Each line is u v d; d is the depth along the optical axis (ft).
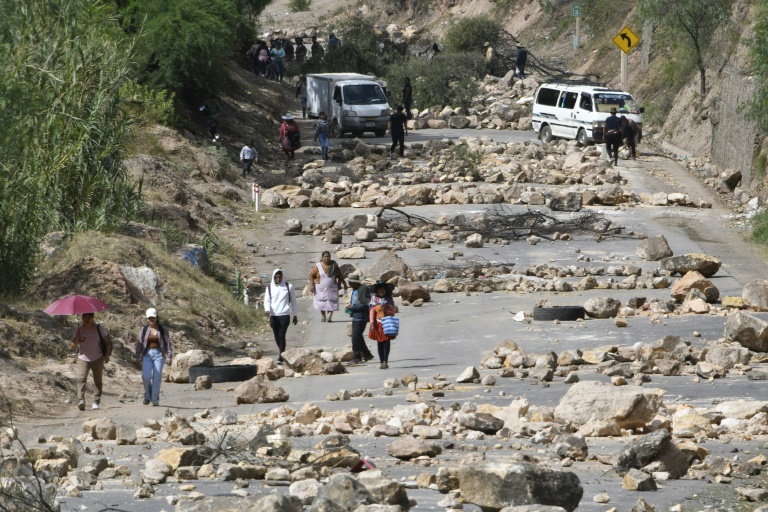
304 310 193.47
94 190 199.93
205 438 85.97
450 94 483.92
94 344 116.26
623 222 271.28
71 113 191.42
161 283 176.35
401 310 188.55
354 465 72.18
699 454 74.49
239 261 231.09
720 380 120.37
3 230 158.61
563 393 113.39
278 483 67.31
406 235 259.19
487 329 166.20
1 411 107.45
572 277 214.90
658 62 456.45
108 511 58.39
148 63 334.44
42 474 65.51
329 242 251.39
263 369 143.23
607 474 70.69
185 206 258.37
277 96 490.49
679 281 189.26
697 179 327.88
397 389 122.31
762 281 182.09
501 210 281.54
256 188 282.36
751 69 329.93
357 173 334.24
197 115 364.38
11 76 155.84
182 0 327.88
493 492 55.31
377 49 578.25
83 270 169.27
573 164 336.90
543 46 602.85
